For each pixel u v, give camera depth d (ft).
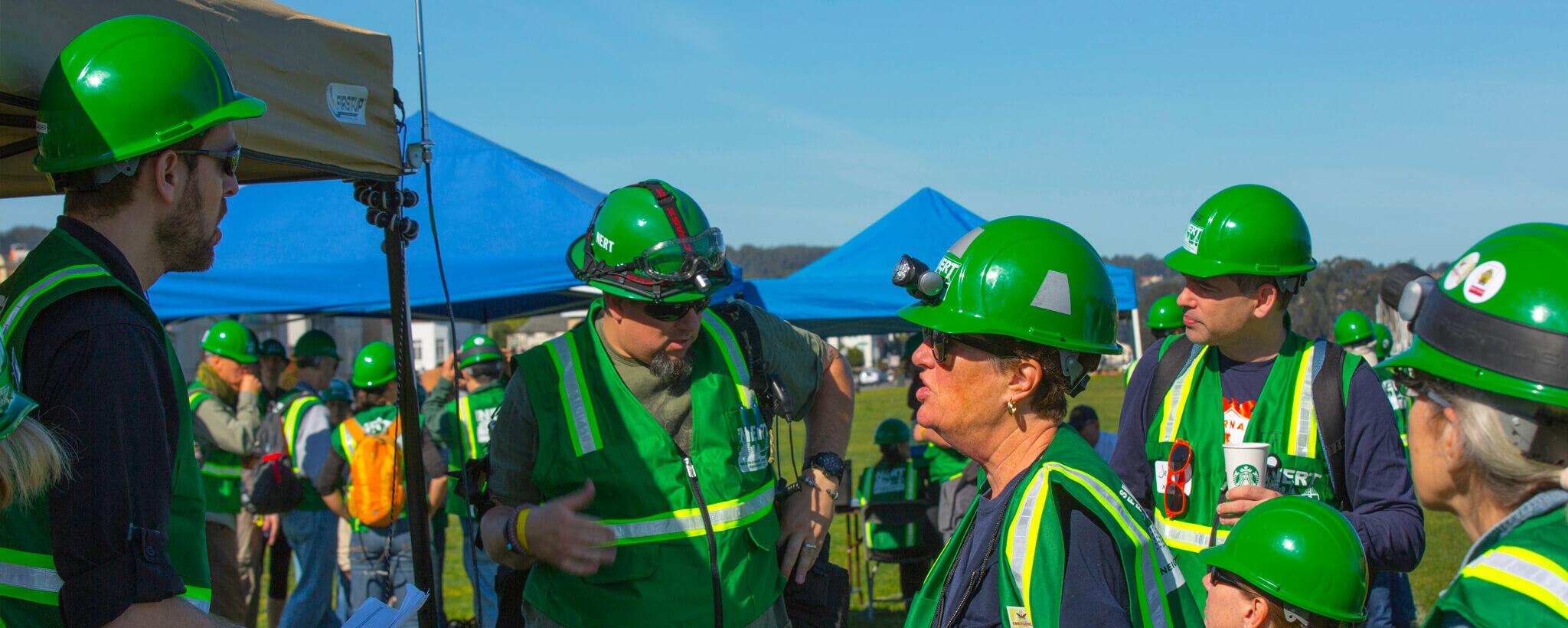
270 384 28.89
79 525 5.85
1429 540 34.01
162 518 6.26
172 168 6.75
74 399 5.95
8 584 6.05
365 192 11.69
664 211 9.36
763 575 9.85
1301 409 10.92
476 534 12.43
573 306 30.48
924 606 6.78
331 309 27.30
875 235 26.66
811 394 10.92
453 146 21.04
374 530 21.24
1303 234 11.25
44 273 6.31
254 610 25.48
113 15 7.81
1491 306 4.61
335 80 10.61
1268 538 8.57
